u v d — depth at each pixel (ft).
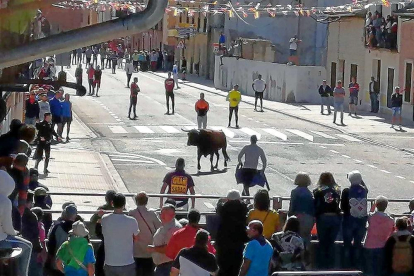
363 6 130.72
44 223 45.03
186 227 36.96
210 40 247.09
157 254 37.99
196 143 90.84
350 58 170.60
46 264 38.42
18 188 32.71
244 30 217.97
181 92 198.29
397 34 152.25
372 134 126.11
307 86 178.19
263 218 43.45
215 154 100.58
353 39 168.86
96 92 181.68
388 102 156.46
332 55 177.27
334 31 176.65
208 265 31.96
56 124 111.24
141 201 41.11
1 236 21.33
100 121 134.92
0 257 20.03
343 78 174.09
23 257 20.75
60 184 78.64
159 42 286.05
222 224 41.06
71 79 218.79
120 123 132.77
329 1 187.32
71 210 38.40
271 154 103.76
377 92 157.58
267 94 186.50
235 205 40.91
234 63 204.54
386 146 113.91
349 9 120.67
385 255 43.09
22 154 32.99
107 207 42.19
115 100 171.12
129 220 36.58
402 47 150.30
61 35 15.90
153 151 104.17
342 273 34.55
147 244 40.81
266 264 34.68
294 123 138.41
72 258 34.86
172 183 57.57
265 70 187.62
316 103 177.06
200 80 241.96
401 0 142.31
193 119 140.05
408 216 47.55
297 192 47.93
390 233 45.73
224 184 82.94
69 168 88.33
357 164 97.40
